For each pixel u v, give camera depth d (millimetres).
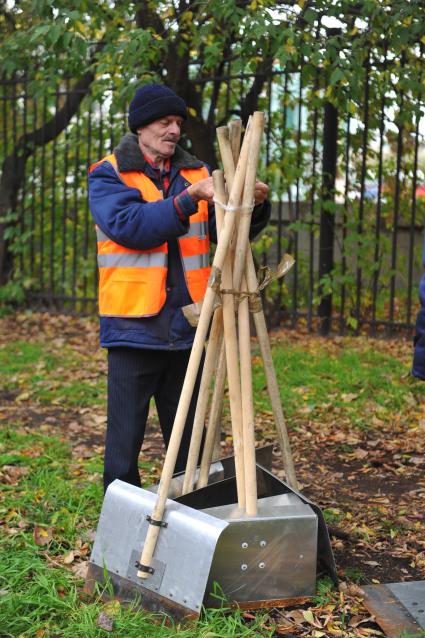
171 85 7418
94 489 4102
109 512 3037
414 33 5324
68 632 2760
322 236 8133
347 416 5621
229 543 2824
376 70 6879
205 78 7766
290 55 5184
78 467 4594
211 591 2838
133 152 3256
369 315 8711
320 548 3088
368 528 3717
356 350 7359
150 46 6137
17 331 8797
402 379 6367
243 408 2959
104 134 9484
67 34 5695
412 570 3328
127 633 2732
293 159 7859
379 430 5383
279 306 8430
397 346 7539
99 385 6551
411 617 2881
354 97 5570
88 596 3021
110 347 3295
